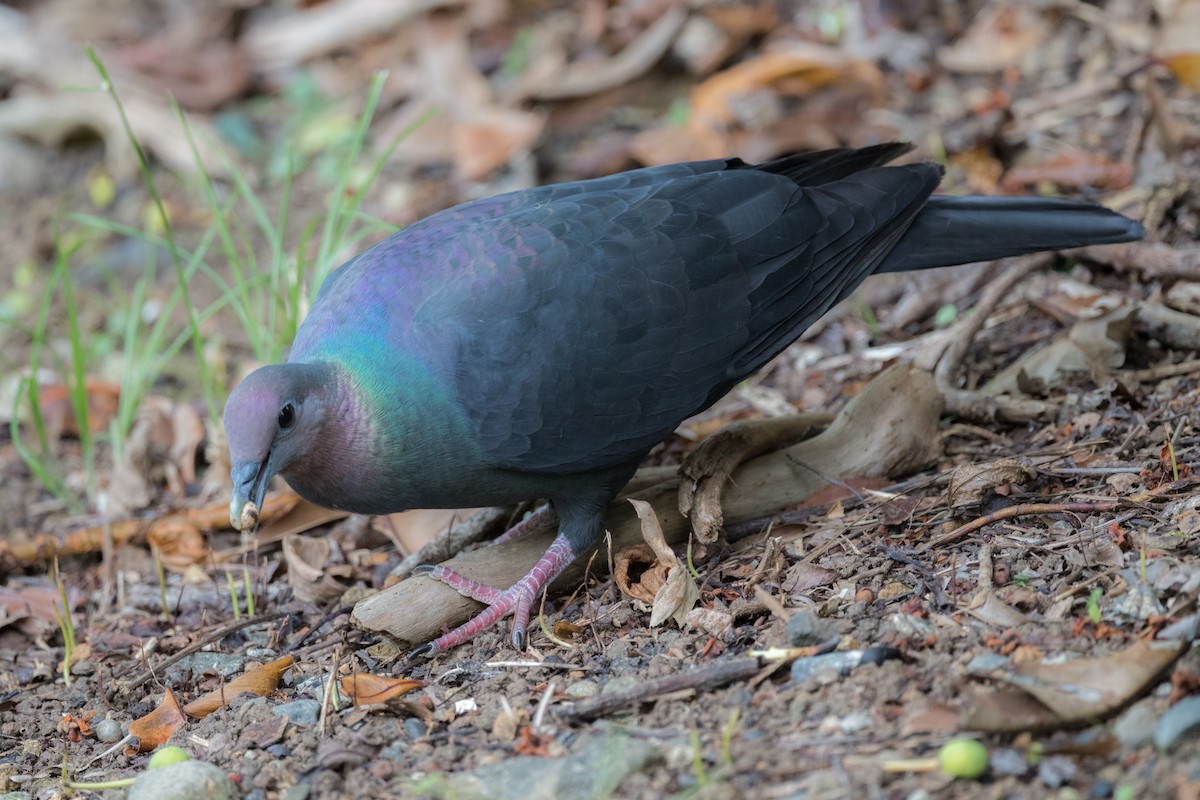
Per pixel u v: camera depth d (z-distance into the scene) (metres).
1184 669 6.39
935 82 14.06
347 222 11.34
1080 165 12.23
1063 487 8.52
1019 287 11.32
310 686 8.14
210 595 9.88
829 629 7.33
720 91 14.05
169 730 7.93
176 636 9.32
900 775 6.16
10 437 12.58
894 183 9.31
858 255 9.21
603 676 7.68
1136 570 7.34
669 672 7.50
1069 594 7.29
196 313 13.78
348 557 9.99
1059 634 6.96
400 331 8.40
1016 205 9.39
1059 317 10.59
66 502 11.41
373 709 7.61
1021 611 7.30
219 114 16.48
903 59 14.31
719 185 9.09
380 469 8.41
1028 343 10.62
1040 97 13.41
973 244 9.33
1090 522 7.98
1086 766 6.02
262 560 10.23
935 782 6.07
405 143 15.22
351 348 8.43
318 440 8.28
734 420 10.85
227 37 17.38
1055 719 6.17
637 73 15.34
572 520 8.95
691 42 15.45
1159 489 8.12
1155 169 11.81
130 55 17.05
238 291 11.48
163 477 11.59
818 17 15.29
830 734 6.55
